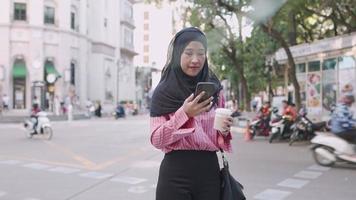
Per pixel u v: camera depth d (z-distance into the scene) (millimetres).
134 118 43531
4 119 34656
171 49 2869
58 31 45594
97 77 54500
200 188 2873
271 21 17047
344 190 8047
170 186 2869
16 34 43750
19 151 14117
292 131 16484
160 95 2836
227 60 30172
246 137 17766
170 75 2855
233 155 12828
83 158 12344
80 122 34281
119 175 9500
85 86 50062
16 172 9977
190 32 2828
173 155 2877
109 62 58031
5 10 43312
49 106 44031
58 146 15688
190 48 2789
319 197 7488
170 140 2744
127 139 18500
